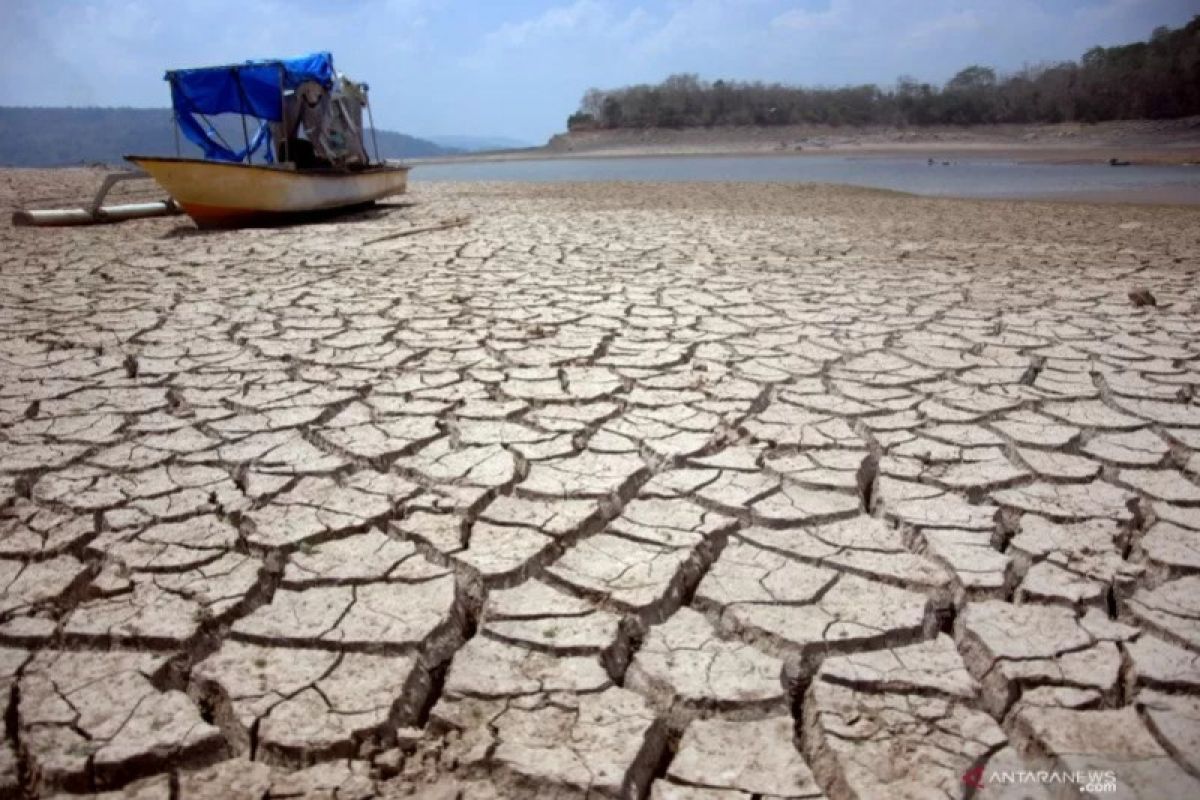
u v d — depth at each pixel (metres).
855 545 2.31
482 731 1.59
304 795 1.44
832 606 2.01
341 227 9.98
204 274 6.53
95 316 5.02
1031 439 3.06
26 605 1.99
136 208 10.82
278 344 4.36
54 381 3.74
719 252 7.88
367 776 1.49
